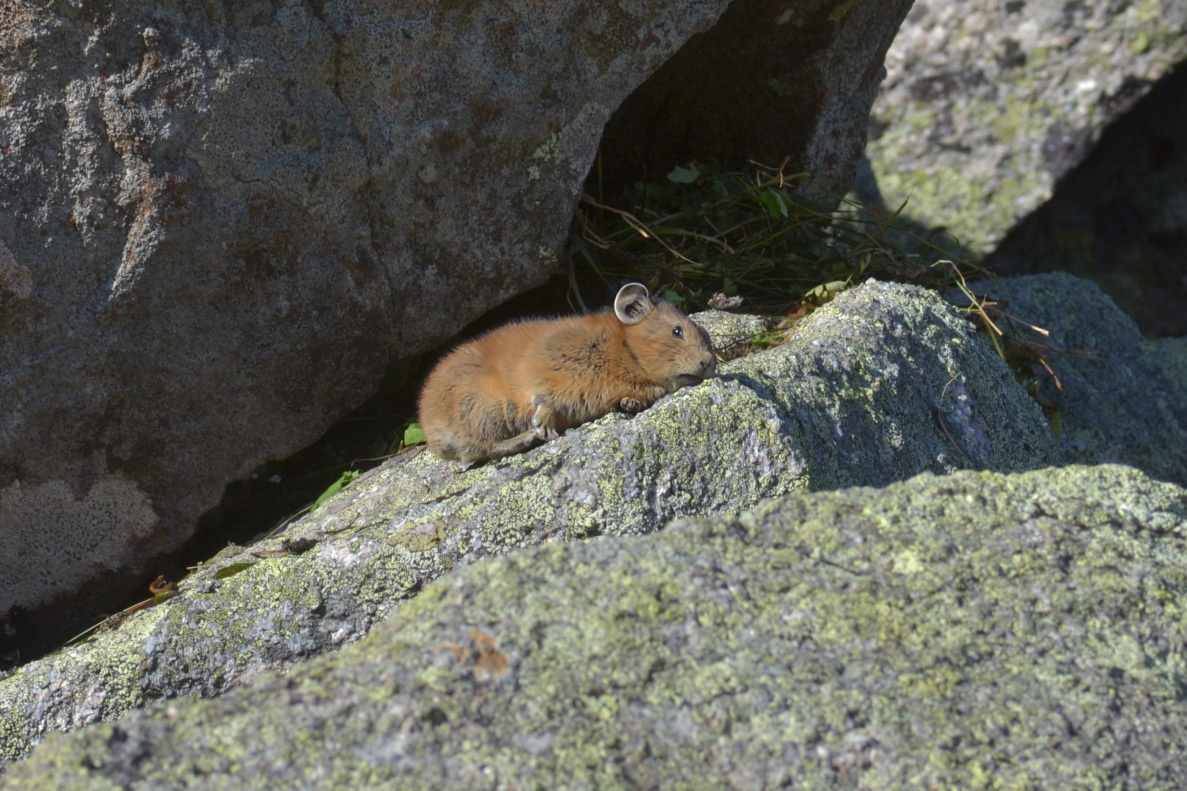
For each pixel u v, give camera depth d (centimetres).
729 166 1436
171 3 927
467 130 1055
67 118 927
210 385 1028
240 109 954
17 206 928
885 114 2223
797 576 620
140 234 951
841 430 927
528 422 971
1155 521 671
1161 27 2038
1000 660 584
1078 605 613
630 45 1099
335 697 555
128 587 1083
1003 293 1447
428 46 1012
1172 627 609
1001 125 2141
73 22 909
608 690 557
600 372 951
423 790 510
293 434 1089
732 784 527
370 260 1058
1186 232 2073
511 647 573
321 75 984
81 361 972
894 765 535
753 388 888
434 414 990
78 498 1022
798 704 554
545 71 1070
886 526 654
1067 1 2102
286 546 959
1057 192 2098
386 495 993
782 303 1261
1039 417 1109
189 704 560
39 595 1048
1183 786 544
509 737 535
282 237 1007
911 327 1049
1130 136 2083
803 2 1274
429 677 559
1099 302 1543
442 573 851
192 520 1075
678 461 835
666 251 1312
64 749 528
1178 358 1542
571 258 1248
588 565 621
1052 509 672
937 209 2150
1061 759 543
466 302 1123
